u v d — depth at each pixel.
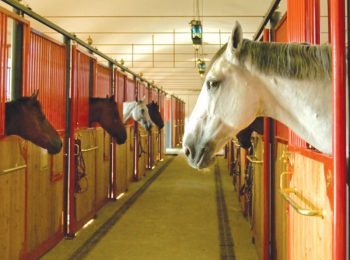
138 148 6.81
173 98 14.72
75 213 3.48
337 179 0.77
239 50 1.34
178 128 15.87
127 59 9.05
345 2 0.85
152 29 6.65
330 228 0.93
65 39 3.27
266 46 1.32
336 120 0.78
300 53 1.26
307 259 1.20
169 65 10.29
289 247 1.52
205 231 3.64
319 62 1.23
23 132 2.44
